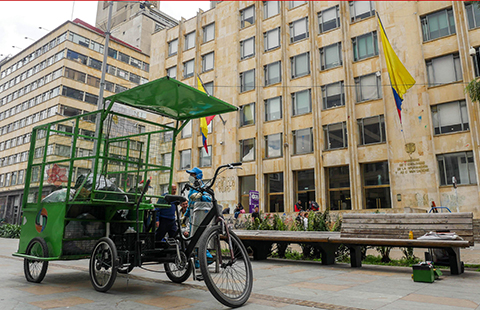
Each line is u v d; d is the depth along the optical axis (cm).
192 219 554
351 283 523
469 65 1967
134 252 473
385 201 2136
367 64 2347
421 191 1981
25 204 588
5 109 5003
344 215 739
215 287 364
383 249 808
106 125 546
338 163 2331
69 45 4200
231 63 3031
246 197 2747
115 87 4600
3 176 4675
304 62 2659
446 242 580
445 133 1997
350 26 2467
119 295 438
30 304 382
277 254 957
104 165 529
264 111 2791
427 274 528
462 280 549
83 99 4247
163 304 388
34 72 4588
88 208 532
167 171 598
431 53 2119
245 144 2822
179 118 600
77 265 733
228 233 409
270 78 2817
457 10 2052
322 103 2503
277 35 2850
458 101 1997
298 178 2550
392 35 2250
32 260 550
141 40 5419
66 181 527
